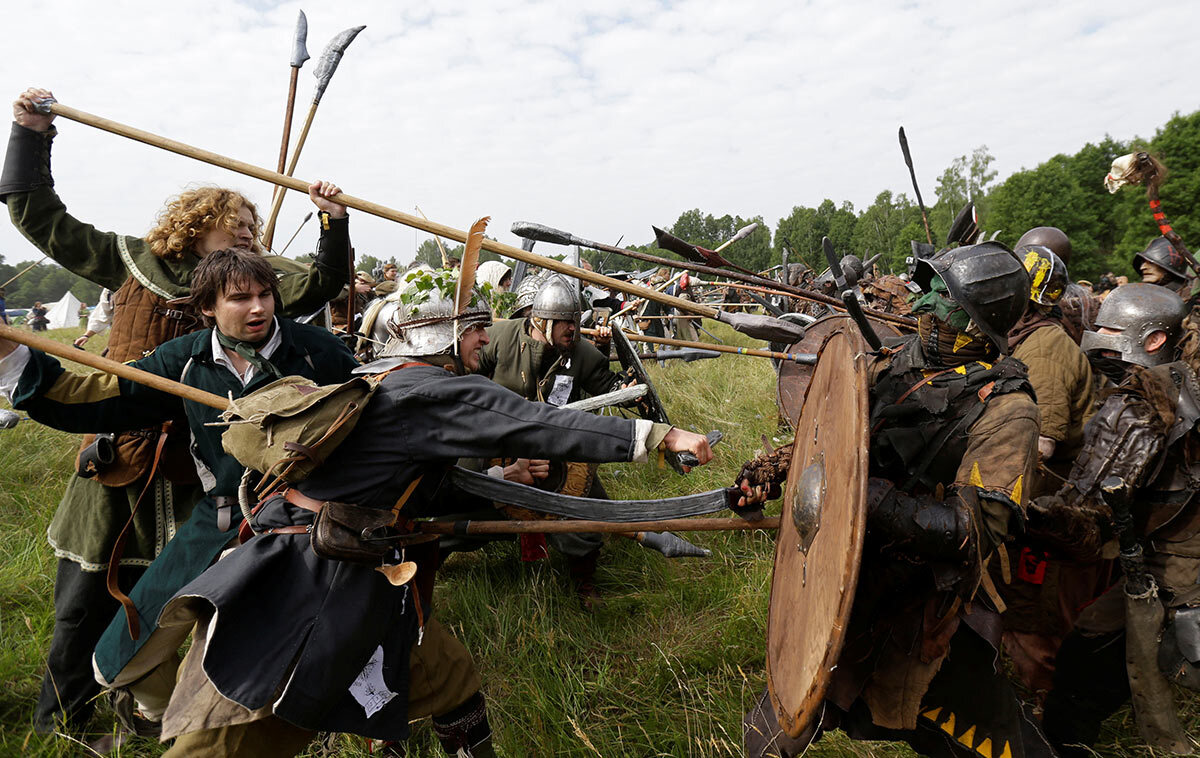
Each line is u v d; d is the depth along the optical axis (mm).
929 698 1979
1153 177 4348
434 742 2652
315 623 1828
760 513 2213
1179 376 2391
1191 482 2326
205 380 2332
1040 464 2678
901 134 2648
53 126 2641
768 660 2082
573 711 2760
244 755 1816
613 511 2125
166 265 2730
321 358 2547
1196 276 4512
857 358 1617
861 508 1483
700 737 2584
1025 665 2639
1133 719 2760
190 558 2266
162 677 2398
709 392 7418
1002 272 1867
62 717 2611
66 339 13477
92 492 2580
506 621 3326
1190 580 2332
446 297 2104
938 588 1729
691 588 3584
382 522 1895
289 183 2465
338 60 3156
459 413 1912
